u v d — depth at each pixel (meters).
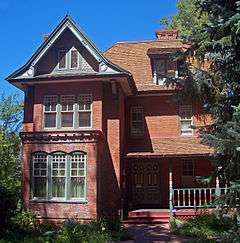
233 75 12.63
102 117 23.75
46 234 16.98
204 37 12.28
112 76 23.27
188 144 24.98
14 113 37.69
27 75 24.25
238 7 11.32
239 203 11.22
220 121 12.62
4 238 16.06
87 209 21.42
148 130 26.23
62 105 24.12
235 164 11.65
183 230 18.27
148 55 26.86
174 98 13.56
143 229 19.84
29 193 22.11
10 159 29.48
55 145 22.30
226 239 10.81
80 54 24.48
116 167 23.36
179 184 25.58
